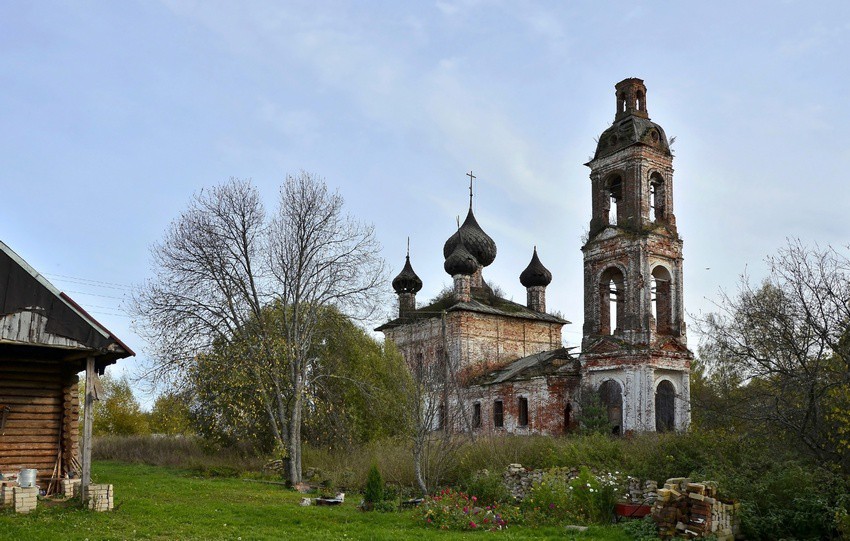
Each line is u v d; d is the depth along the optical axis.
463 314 49.78
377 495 20.48
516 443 26.84
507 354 51.34
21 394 19.39
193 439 41.03
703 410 20.92
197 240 30.02
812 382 16.48
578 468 22.95
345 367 36.16
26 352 19.39
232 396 29.84
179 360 28.72
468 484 21.80
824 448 16.75
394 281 56.81
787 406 17.28
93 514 17.06
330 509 20.25
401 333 54.75
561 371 43.12
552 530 16.50
